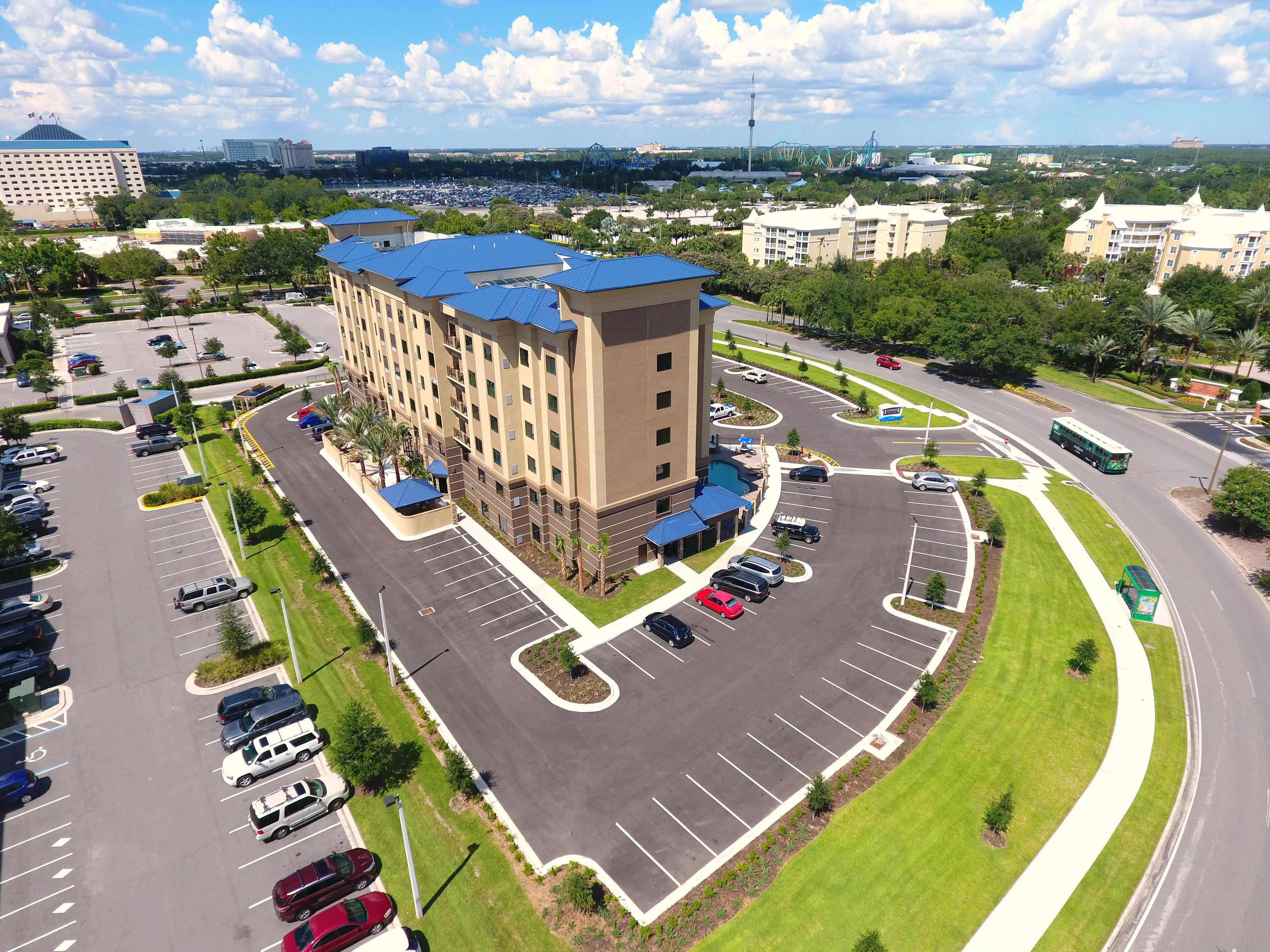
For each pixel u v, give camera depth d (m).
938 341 108.38
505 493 61.09
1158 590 52.62
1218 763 40.09
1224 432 88.75
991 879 32.91
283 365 118.94
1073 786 38.19
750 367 114.56
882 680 45.97
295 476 77.50
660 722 42.62
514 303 55.47
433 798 37.56
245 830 36.16
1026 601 54.44
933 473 74.12
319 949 29.38
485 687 45.75
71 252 175.12
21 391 107.75
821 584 56.94
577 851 34.47
